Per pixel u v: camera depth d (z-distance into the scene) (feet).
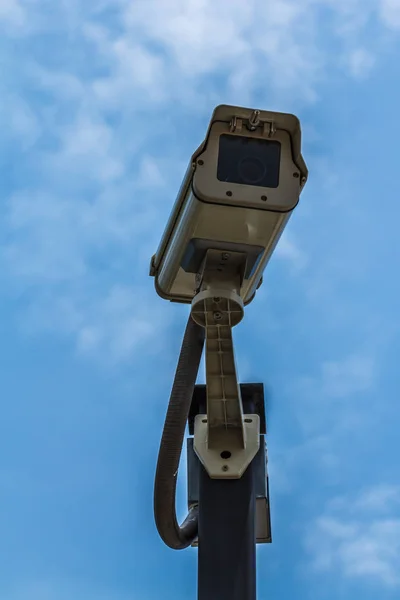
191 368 9.76
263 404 10.71
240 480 9.75
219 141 9.16
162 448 9.58
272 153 9.20
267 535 10.21
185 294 10.52
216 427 10.01
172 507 9.73
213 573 9.32
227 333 9.32
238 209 9.04
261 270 9.89
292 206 9.05
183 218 9.39
